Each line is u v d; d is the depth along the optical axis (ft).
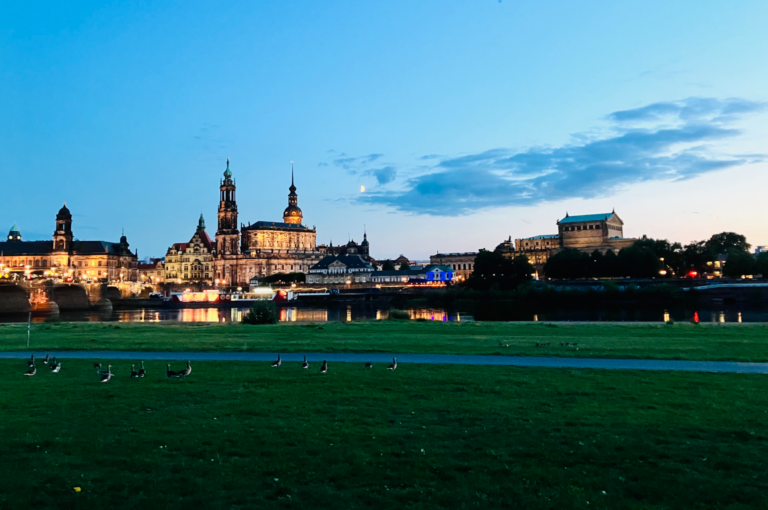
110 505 57.41
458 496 59.16
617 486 61.93
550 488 61.67
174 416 89.66
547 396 103.76
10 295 644.69
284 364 144.15
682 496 59.47
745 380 119.14
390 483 63.05
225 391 108.78
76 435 79.25
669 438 77.36
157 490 60.90
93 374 130.72
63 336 224.12
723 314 494.59
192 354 169.89
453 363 146.10
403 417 88.99
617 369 134.82
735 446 74.18
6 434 79.41
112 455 71.10
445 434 79.71
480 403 98.07
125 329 263.90
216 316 639.35
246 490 60.90
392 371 131.44
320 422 85.81
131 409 94.27
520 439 77.25
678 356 154.81
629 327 250.98
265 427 83.35
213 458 70.44
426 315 563.07
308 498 59.06
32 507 56.90
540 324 279.49
